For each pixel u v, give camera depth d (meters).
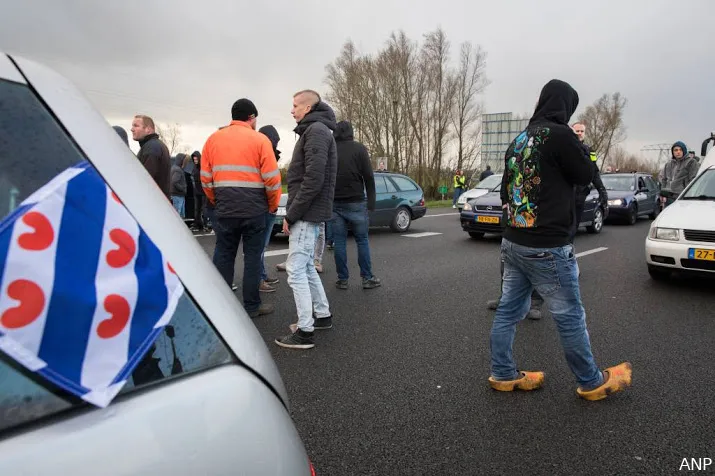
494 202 9.81
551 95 2.85
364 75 36.06
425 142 34.66
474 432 2.66
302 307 3.85
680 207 6.19
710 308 5.04
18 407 0.75
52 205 0.85
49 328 0.79
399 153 35.28
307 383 3.26
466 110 34.69
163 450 0.84
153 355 0.89
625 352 3.81
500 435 2.63
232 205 4.17
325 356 3.73
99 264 0.87
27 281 0.79
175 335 0.93
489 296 5.52
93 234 0.88
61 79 1.02
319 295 4.29
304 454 1.09
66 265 0.83
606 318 4.71
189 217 11.80
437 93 34.22
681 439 2.57
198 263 1.07
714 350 3.84
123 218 0.93
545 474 2.29
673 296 5.55
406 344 3.99
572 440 2.57
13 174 0.84
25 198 0.83
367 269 5.83
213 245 9.05
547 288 2.85
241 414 0.95
